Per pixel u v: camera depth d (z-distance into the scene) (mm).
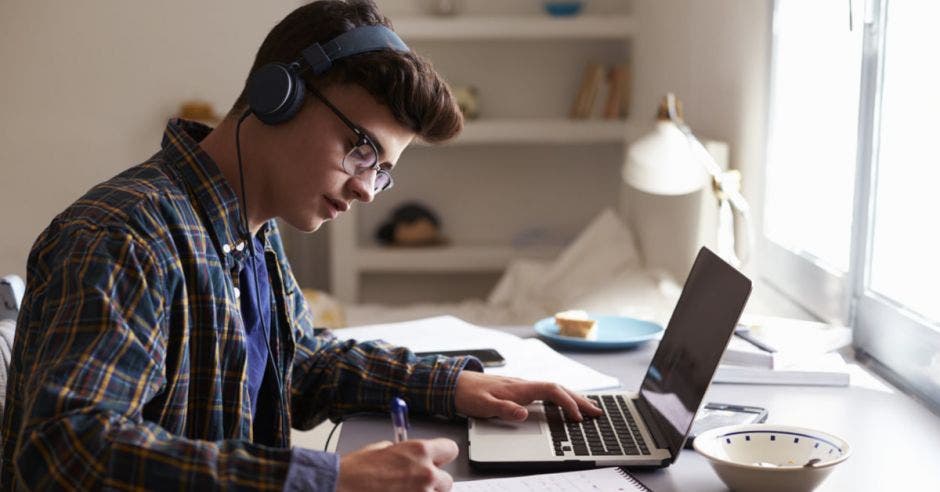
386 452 984
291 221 1214
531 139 4438
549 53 4691
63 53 4359
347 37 1162
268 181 1202
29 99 4375
